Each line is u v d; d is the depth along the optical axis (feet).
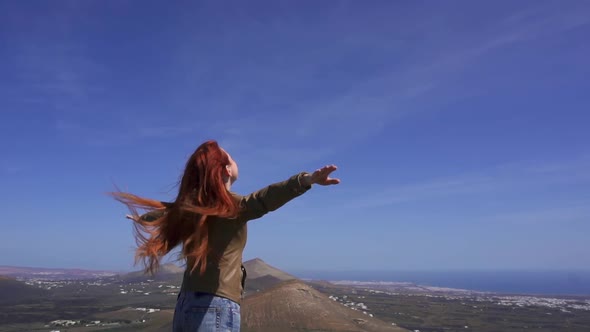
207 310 11.97
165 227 12.50
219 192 12.21
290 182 12.08
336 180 11.87
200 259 12.01
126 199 13.16
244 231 12.76
